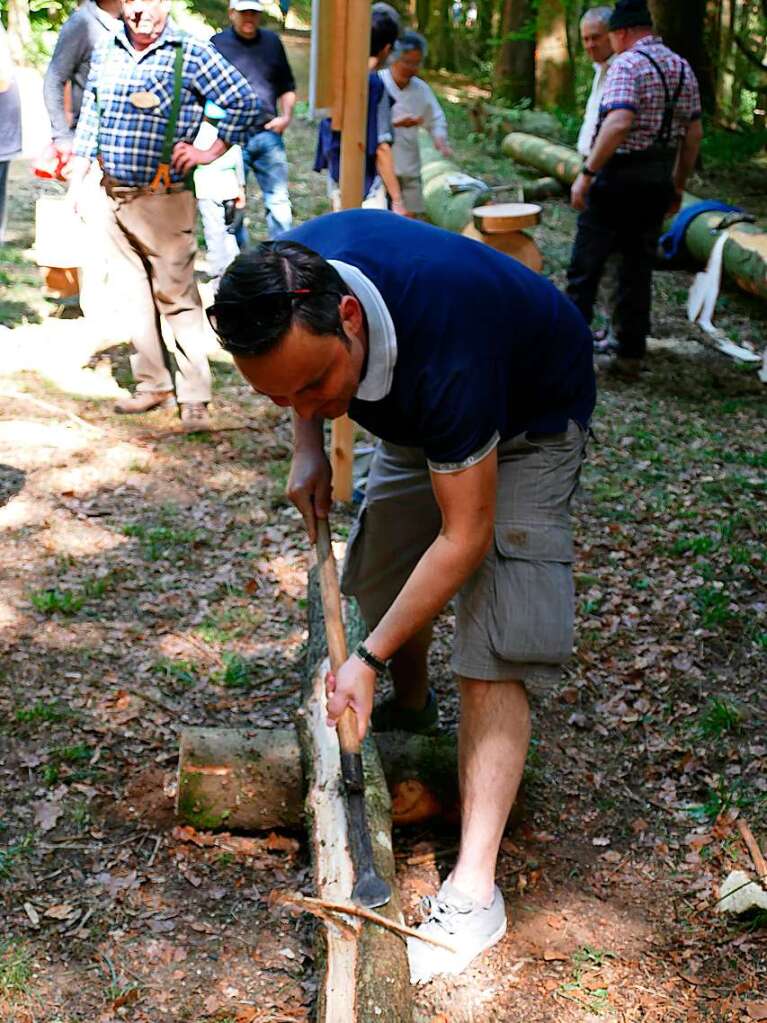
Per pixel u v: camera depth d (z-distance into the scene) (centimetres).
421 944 292
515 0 1869
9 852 324
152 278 613
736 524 544
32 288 829
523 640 288
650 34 700
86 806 345
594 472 603
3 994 279
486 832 297
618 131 686
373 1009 241
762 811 355
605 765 380
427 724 380
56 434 606
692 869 334
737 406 711
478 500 256
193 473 575
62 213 780
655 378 758
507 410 287
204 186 795
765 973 296
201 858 328
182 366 612
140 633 439
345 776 282
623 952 304
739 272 864
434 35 2372
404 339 249
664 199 712
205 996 284
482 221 653
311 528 343
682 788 369
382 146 693
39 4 1585
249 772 329
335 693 268
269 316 224
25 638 429
